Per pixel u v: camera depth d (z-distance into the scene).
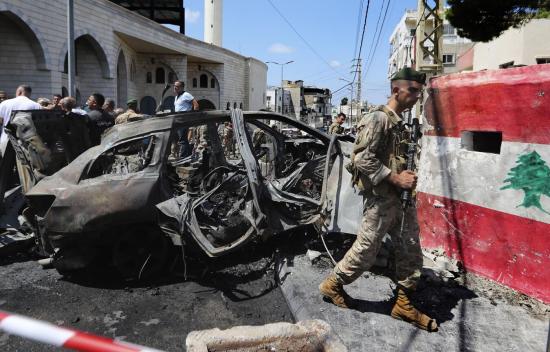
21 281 4.21
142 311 3.63
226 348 2.48
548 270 3.42
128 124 4.46
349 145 5.19
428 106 4.47
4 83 15.55
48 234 4.05
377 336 3.00
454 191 4.21
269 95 55.03
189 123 4.54
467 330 3.10
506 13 13.17
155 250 4.29
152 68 30.84
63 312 3.59
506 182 3.73
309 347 2.61
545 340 2.99
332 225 4.49
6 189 5.22
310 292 3.72
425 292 3.67
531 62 21.09
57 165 5.05
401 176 2.91
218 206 5.10
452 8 13.96
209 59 35.00
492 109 3.81
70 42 9.65
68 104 7.71
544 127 3.42
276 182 5.45
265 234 4.10
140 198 4.02
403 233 3.09
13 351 3.00
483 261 3.95
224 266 4.52
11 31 15.28
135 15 23.36
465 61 31.22
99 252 4.30
